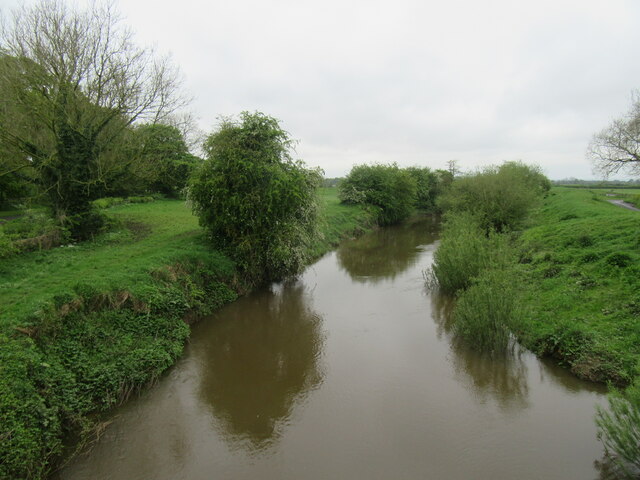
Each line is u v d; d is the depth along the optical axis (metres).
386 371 9.15
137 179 18.20
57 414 6.61
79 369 7.63
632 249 12.86
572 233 17.75
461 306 10.69
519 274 13.09
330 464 6.21
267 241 14.95
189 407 7.86
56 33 14.55
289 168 15.47
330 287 16.45
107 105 16.09
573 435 6.63
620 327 8.84
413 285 16.44
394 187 42.88
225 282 14.26
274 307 13.73
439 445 6.56
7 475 5.22
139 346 9.05
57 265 11.70
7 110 14.09
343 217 34.25
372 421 7.29
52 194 15.52
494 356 9.48
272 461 6.34
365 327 11.88
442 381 8.63
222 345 10.75
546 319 10.27
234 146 14.38
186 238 16.30
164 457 6.46
